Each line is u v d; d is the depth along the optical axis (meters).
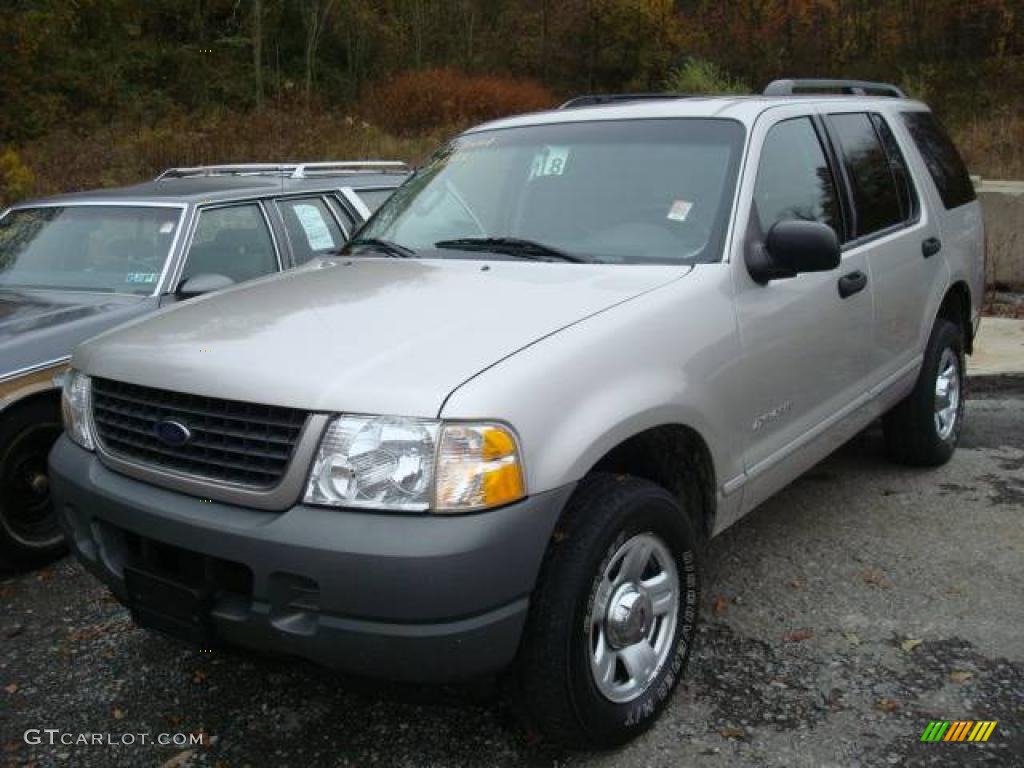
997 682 3.39
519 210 4.02
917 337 4.96
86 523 3.19
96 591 4.32
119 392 3.13
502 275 3.51
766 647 3.66
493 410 2.62
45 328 4.63
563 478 2.72
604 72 32.97
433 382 2.66
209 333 3.14
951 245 5.34
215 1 28.91
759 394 3.59
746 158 3.79
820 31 29.80
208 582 2.84
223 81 26.36
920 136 5.47
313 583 2.62
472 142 4.52
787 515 4.88
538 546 2.69
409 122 23.20
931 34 27.36
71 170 14.63
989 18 26.56
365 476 2.60
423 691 2.92
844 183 4.44
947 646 3.63
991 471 5.43
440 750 3.12
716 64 30.30
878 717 3.21
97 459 3.19
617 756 3.06
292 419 2.70
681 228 3.66
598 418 2.84
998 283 10.08
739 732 3.15
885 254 4.57
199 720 3.33
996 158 16.61
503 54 32.28
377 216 4.52
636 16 31.77
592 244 3.74
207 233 5.56
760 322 3.58
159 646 3.81
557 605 2.78
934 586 4.10
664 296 3.26
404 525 2.56
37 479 4.55
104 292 5.23
